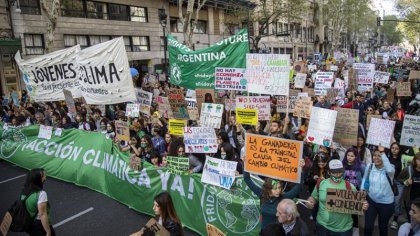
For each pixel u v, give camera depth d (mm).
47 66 10898
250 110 8281
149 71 32438
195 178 6332
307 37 66500
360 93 12867
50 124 13086
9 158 10867
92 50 9305
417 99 12359
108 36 28094
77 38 25578
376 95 14648
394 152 6801
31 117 13148
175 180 6641
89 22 26094
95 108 12273
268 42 50094
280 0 38062
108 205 7852
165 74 26078
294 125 9938
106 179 8297
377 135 6859
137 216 7293
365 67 12914
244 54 9750
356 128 6961
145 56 31719
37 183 5121
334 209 4797
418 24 49875
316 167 6312
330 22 73375
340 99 12734
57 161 9586
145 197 7211
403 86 12406
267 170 5215
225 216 5957
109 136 8984
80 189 8812
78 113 12070
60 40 23922
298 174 4977
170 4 34438
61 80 10781
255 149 5285
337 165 4863
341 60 32875
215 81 9617
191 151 7008
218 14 41031
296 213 4094
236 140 8594
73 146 9352
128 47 30188
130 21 29938
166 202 4121
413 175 5820
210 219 6164
